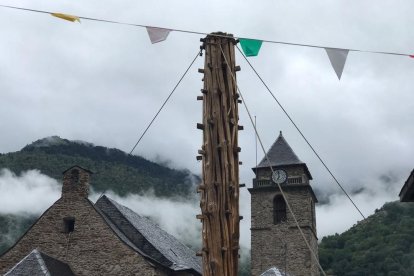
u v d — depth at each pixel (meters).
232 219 8.36
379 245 93.56
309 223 54.62
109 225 33.59
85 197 34.75
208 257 8.22
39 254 31.89
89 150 161.75
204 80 9.08
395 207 108.75
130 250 32.72
